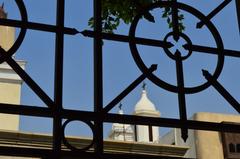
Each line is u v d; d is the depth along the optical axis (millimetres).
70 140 10086
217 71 2619
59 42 2453
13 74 12352
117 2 3635
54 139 2283
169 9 3418
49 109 2326
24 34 2404
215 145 12867
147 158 2328
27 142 9984
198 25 2688
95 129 2352
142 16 2695
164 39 2590
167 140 14211
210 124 2504
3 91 12188
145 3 3525
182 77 2551
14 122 11820
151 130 15414
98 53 2500
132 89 2471
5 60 2340
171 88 2520
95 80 2471
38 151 2227
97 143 2324
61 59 2430
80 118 2350
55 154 2244
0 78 12227
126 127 15383
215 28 2693
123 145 10922
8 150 2180
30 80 2357
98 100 2412
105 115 2383
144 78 2496
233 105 2607
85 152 2291
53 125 2314
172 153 11211
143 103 15758
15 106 2287
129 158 2320
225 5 2748
